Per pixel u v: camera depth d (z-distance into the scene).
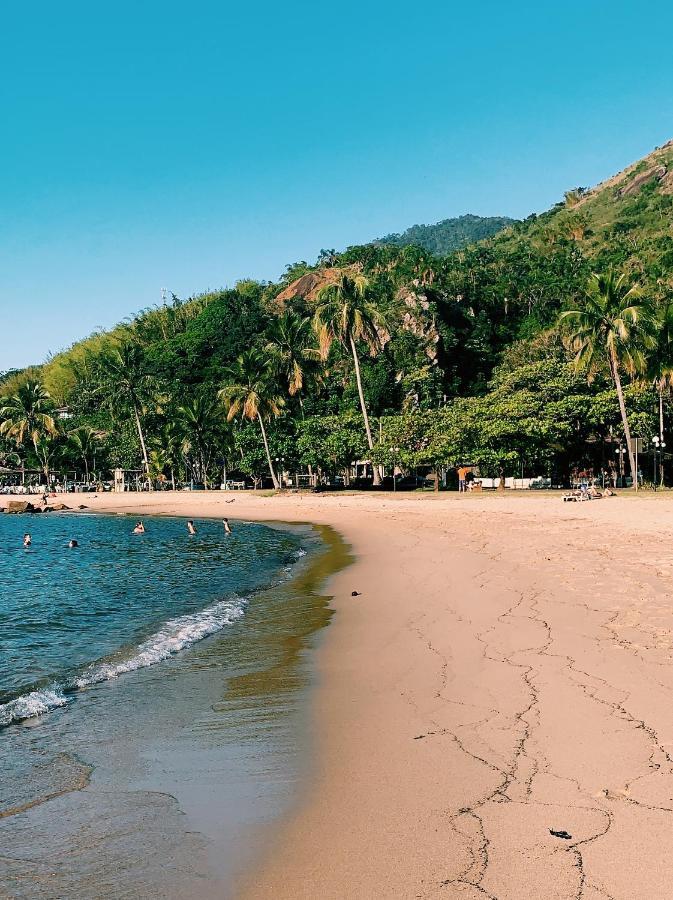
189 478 94.75
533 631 10.98
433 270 117.81
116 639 13.40
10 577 23.09
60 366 142.50
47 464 101.56
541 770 6.06
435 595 15.09
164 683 9.93
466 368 104.88
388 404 90.44
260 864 4.96
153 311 143.62
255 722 8.00
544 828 5.11
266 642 12.17
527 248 176.00
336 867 4.84
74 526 49.72
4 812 6.00
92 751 7.40
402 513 42.22
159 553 29.56
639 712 7.23
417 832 5.21
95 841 5.42
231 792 6.18
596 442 60.84
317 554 25.72
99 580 21.77
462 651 10.27
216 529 42.28
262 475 80.25
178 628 13.82
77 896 4.68
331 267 159.12
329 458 64.38
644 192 198.12
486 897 4.36
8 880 4.91
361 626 12.83
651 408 55.09
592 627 10.88
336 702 8.51
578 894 4.33
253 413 67.62
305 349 72.50
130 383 90.06
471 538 25.73
